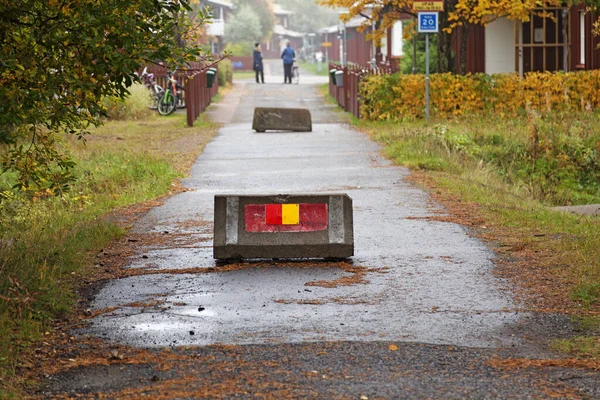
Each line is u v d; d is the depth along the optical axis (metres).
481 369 13.24
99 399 12.05
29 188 20.92
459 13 63.72
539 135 46.19
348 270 19.59
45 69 17.45
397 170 36.41
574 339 14.60
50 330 15.23
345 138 50.00
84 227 23.83
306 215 20.44
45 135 20.52
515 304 16.77
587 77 58.66
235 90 102.94
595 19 65.75
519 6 58.38
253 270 19.72
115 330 15.37
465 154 42.47
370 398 12.02
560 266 19.38
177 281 18.78
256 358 13.76
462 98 58.47
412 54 80.44
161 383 12.63
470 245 21.86
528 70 70.19
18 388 12.36
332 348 14.24
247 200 20.48
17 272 17.44
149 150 46.41
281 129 55.00
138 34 16.89
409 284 18.31
